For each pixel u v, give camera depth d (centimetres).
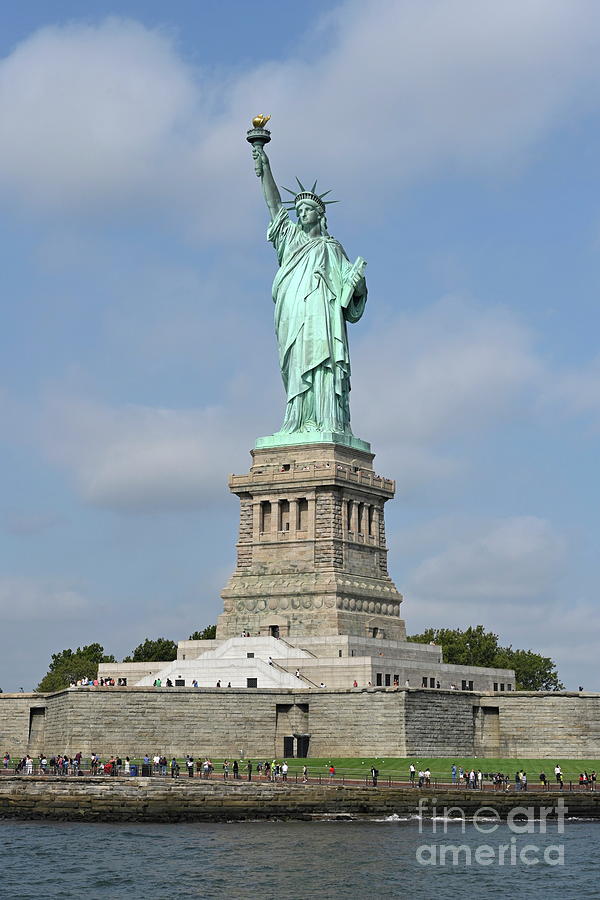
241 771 17838
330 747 18775
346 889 11881
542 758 19350
